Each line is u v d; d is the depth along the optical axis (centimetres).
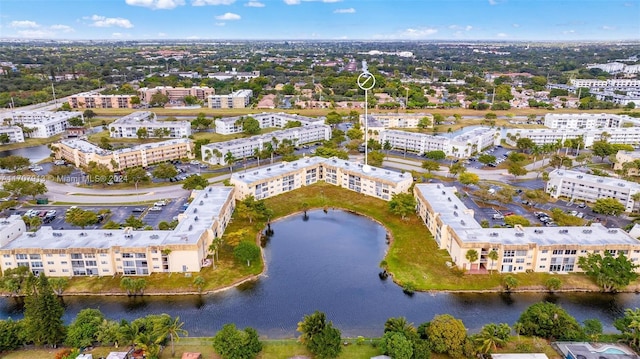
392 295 18688
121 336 14288
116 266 19400
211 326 16588
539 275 19400
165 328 14488
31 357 14300
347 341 15425
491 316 17188
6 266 19088
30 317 14450
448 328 14475
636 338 14412
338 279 19925
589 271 18700
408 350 13812
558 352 14550
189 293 18488
